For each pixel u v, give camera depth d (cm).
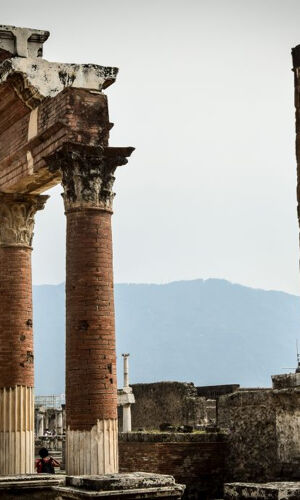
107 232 3803
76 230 3766
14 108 4269
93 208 3772
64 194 3825
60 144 3853
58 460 6500
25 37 4119
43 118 4047
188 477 4441
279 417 3522
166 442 4503
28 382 4441
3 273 4528
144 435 4628
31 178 4266
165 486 2166
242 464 4269
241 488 1858
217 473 4434
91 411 3634
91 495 2097
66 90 3841
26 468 4338
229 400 4481
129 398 7412
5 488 2786
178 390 7325
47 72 4022
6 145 4469
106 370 3688
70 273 3769
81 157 3766
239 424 4319
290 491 1778
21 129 4278
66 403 3722
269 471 4050
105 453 3622
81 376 3669
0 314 4478
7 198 4553
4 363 4409
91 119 3850
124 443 4744
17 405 4372
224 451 4447
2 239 4556
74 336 3709
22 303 4522
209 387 8012
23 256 4578
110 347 3719
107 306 3741
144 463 4572
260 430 4150
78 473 3612
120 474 2259
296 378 3428
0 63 4169
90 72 3888
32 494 2820
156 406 7550
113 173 3856
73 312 3728
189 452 4462
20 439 4344
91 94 3872
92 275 3731
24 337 4484
